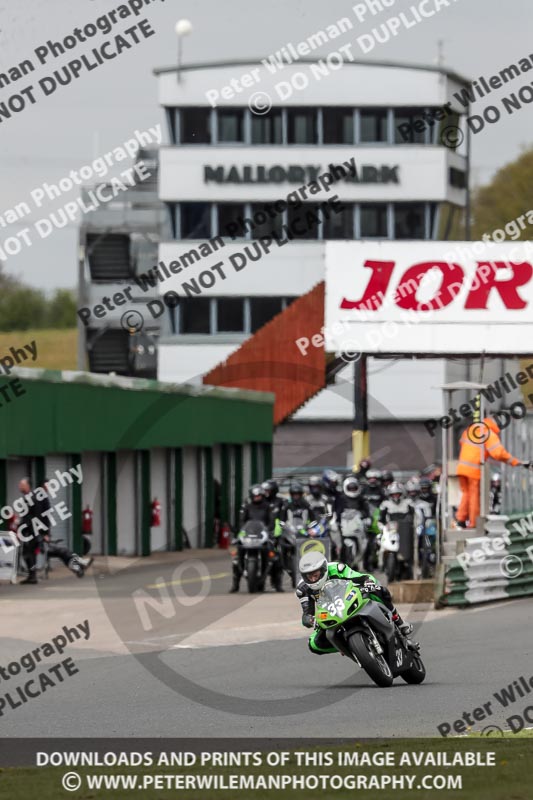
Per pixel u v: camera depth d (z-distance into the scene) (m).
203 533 138.75
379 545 90.38
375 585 47.97
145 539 122.75
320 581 47.59
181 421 132.12
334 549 89.56
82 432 112.44
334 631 47.50
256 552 86.25
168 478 130.38
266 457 160.25
